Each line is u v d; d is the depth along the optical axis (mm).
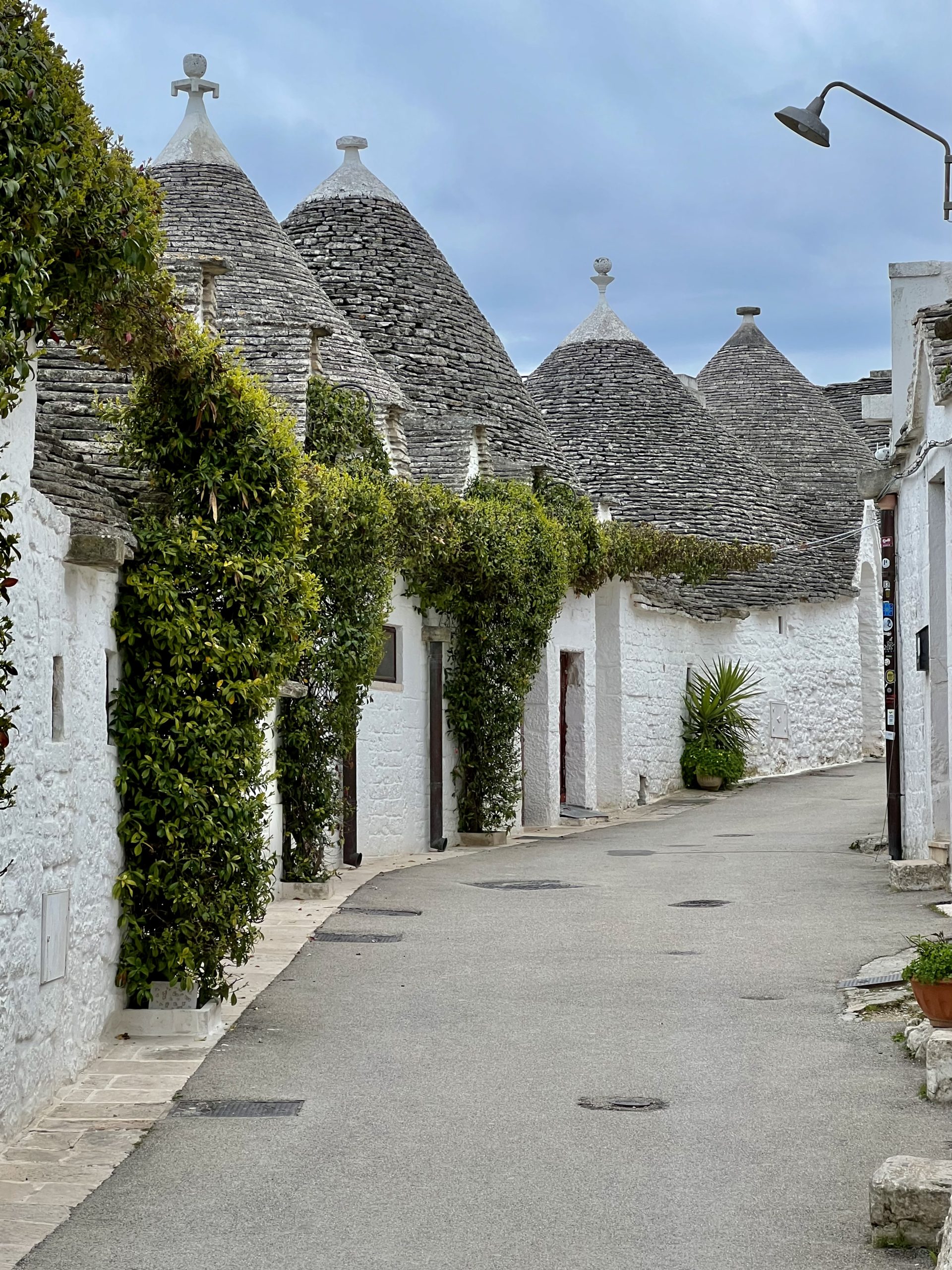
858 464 36469
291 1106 7477
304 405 17312
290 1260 5391
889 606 15898
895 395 18516
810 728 32719
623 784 26328
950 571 12977
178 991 9062
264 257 20016
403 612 20016
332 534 15539
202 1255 5449
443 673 21234
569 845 20516
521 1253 5426
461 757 21438
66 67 6750
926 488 14102
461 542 19844
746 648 31016
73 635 8023
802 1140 6738
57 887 7656
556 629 24344
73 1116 7289
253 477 9398
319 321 20062
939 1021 8062
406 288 24531
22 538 6957
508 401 25000
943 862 14039
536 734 24016
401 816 19844
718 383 38281
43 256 6656
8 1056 6812
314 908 14438
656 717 27969
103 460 9789
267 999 10133
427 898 15055
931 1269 5223
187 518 9312
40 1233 5676
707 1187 6137
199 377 9188
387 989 10438
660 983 10438
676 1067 8125
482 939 12445
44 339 7273
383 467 18719
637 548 25797
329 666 15711
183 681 9016
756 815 23891
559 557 22109
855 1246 5453
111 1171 6438
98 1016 8594
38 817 7285
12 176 6109
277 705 15430
